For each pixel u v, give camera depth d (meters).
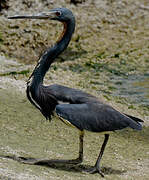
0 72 18.41
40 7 23.83
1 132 13.02
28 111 14.84
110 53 21.84
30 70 19.00
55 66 20.11
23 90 16.67
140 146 13.63
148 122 15.69
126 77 19.69
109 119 11.16
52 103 11.22
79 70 20.02
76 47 22.11
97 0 25.28
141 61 21.22
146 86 18.84
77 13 24.19
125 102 17.23
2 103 15.14
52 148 12.49
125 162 12.34
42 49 21.48
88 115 11.02
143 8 25.58
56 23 22.94
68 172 11.09
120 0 25.73
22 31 22.03
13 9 23.33
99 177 11.08
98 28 23.66
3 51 20.98
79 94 11.38
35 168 10.87
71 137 13.53
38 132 13.51
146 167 12.17
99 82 18.95
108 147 13.21
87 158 12.20
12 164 10.73
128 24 24.34
